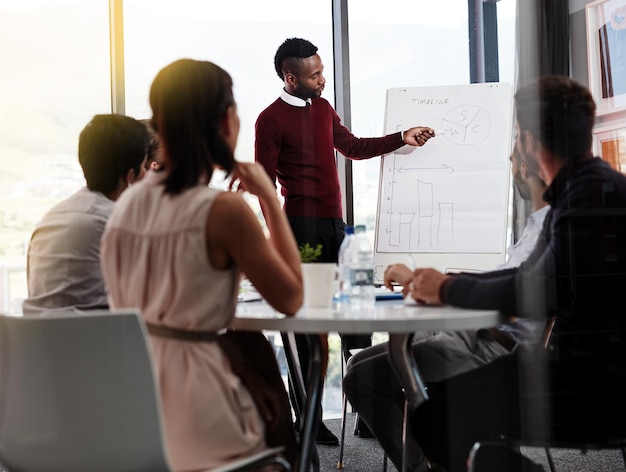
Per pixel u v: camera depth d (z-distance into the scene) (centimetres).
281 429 166
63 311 204
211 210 145
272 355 175
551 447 181
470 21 296
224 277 147
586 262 184
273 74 374
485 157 283
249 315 160
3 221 371
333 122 304
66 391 128
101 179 213
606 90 211
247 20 377
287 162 293
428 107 298
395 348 186
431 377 201
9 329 132
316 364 163
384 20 331
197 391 142
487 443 186
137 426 126
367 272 187
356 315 156
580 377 182
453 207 284
